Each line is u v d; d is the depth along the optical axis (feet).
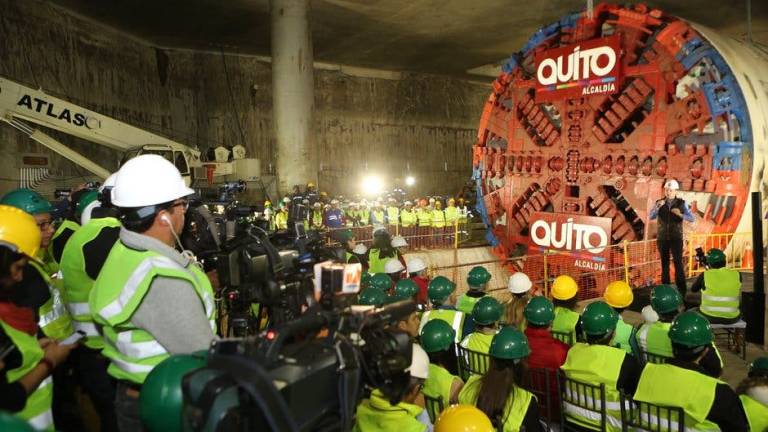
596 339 13.76
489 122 54.95
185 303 7.84
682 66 39.52
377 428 10.05
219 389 5.78
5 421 3.95
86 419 10.96
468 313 19.30
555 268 47.37
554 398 14.62
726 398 10.97
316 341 6.73
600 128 44.93
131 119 82.12
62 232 14.60
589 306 14.08
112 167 75.82
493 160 54.75
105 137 59.88
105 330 8.31
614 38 42.55
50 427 9.23
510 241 53.11
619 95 44.16
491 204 55.01
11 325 8.84
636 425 12.46
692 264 38.88
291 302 9.69
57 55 67.51
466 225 78.79
